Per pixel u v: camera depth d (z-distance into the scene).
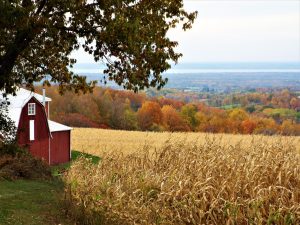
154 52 23.95
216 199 12.20
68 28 24.56
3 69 25.11
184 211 12.68
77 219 14.39
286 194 12.08
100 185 15.05
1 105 29.69
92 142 61.97
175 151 17.84
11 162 23.31
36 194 18.09
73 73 27.23
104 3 23.36
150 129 110.50
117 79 25.23
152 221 12.73
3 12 21.30
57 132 47.69
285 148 15.78
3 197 17.08
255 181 12.88
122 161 18.02
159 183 14.27
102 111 112.56
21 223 13.67
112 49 24.44
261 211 11.81
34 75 27.56
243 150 16.11
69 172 18.92
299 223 11.32
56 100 113.06
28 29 22.92
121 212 13.25
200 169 14.30
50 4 23.30
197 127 110.75
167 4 24.81
